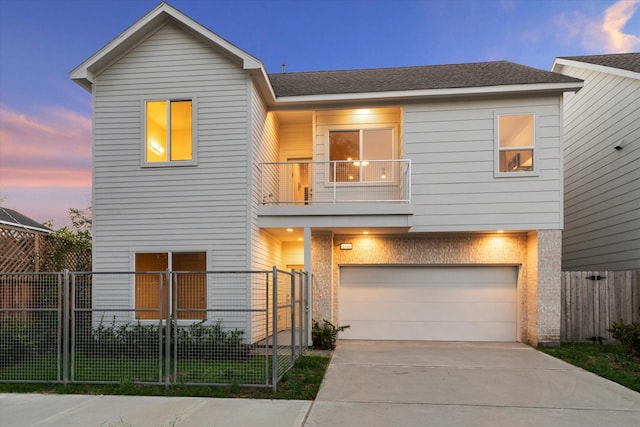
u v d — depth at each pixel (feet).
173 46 31.22
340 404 17.70
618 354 28.37
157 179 30.71
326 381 21.67
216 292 29.40
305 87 35.88
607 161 37.58
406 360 27.22
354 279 36.94
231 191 30.22
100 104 31.30
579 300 33.35
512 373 23.57
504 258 34.91
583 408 17.29
